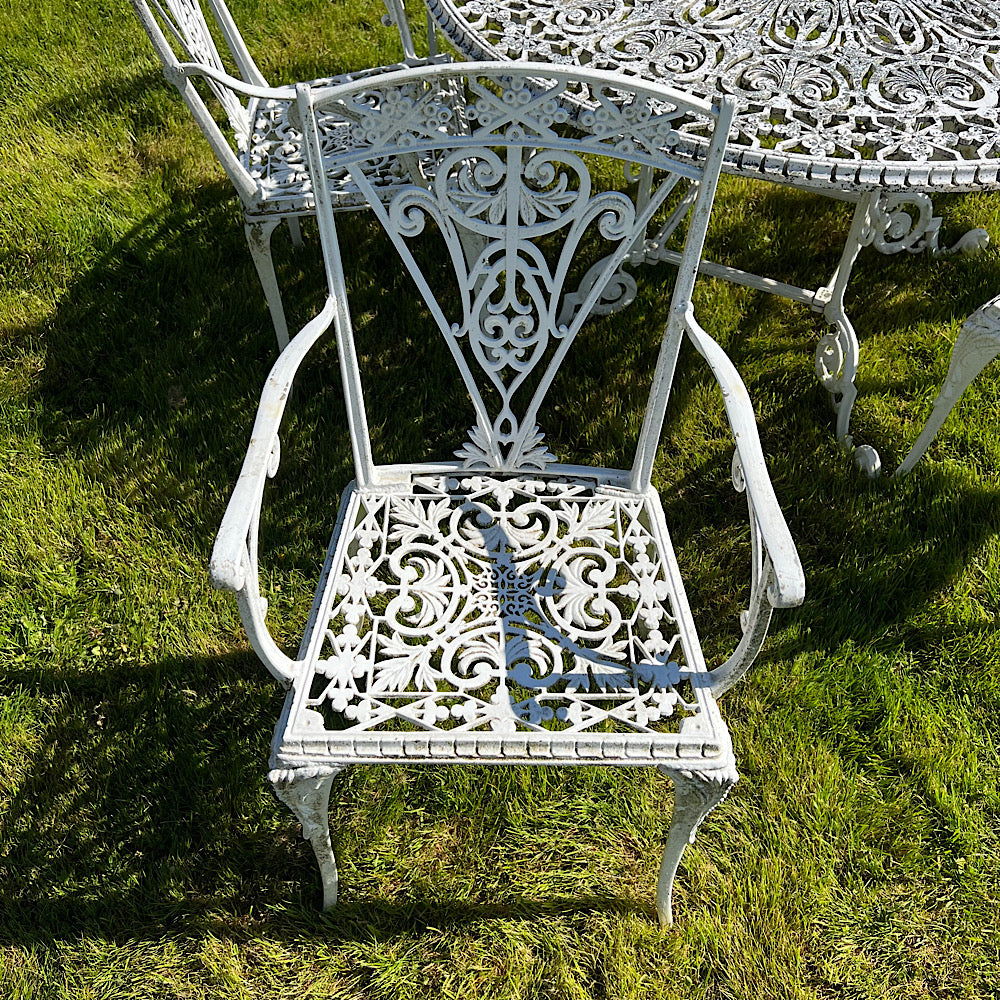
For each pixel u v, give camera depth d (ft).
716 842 5.63
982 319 6.21
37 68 11.50
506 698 4.41
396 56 11.67
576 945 5.21
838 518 7.27
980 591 6.81
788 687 6.27
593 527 5.19
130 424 7.84
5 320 8.57
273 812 5.71
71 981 5.08
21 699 6.17
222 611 6.68
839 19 6.20
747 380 8.26
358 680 4.68
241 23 12.14
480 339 5.00
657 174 10.23
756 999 5.04
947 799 5.74
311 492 7.45
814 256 9.42
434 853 5.60
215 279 9.00
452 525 5.18
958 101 5.50
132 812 5.70
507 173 4.48
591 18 6.20
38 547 6.96
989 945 5.23
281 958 5.16
